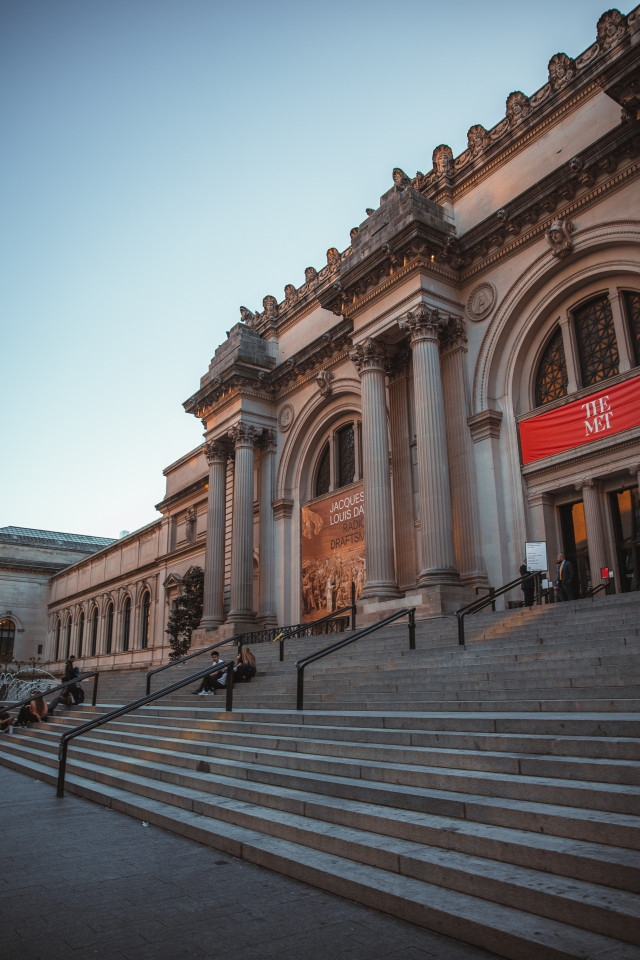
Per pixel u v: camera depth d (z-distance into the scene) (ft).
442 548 65.57
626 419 59.82
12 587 223.10
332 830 21.71
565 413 64.95
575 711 27.20
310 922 16.37
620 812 18.08
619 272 62.28
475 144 78.18
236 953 14.58
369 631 45.85
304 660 41.47
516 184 72.54
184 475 148.15
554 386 68.54
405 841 19.95
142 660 151.64
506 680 33.73
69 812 31.14
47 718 68.39
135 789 33.73
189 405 111.34
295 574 97.25
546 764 21.50
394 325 74.79
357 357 78.59
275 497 102.47
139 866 21.48
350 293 80.12
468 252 74.13
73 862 22.03
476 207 76.23
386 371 79.36
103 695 78.02
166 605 145.28
